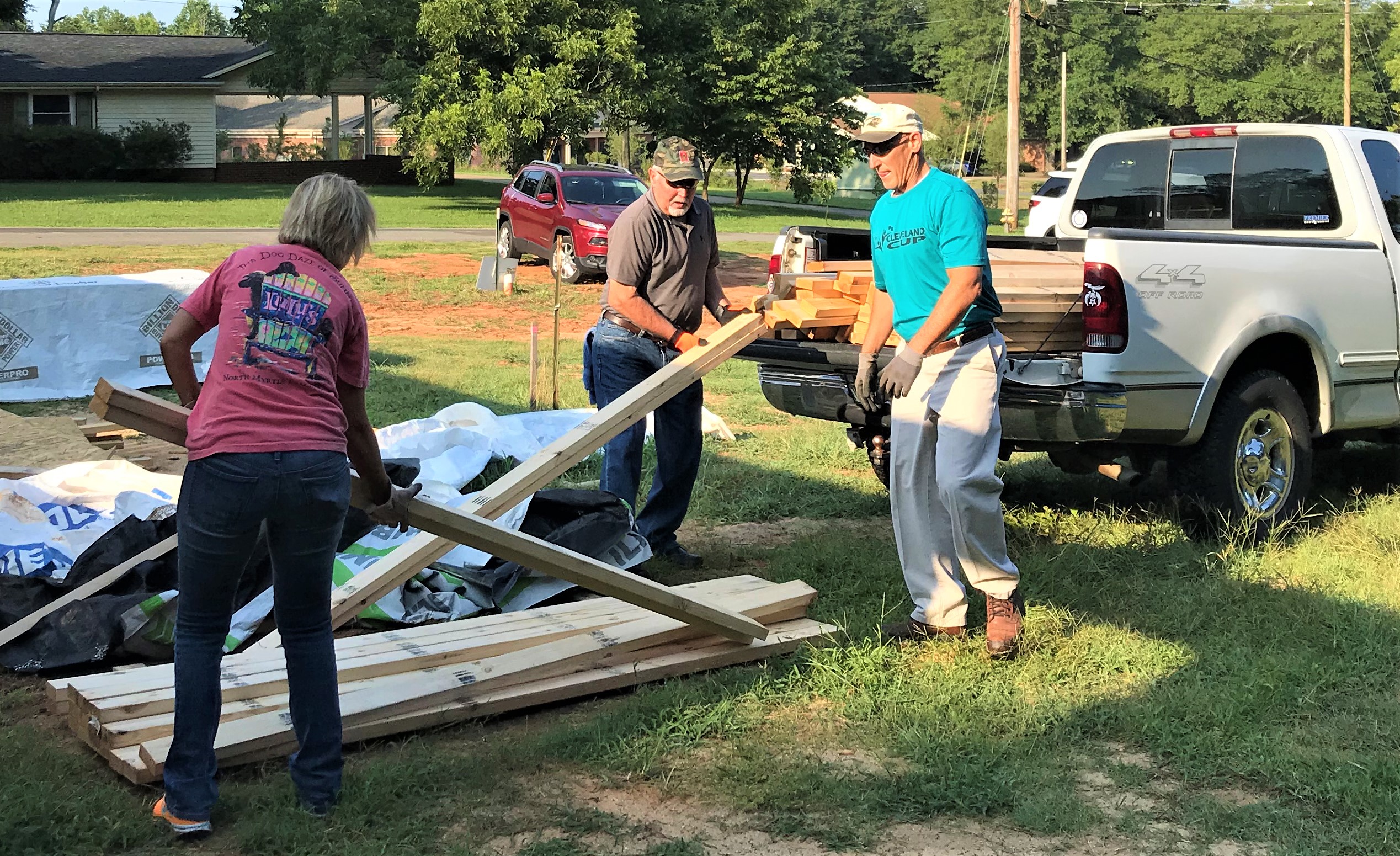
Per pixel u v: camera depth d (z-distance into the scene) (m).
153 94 46.53
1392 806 3.37
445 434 6.69
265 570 4.66
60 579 4.93
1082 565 5.64
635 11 35.25
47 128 44.09
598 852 3.18
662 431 5.71
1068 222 8.02
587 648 4.32
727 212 40.81
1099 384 5.48
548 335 15.25
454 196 43.41
